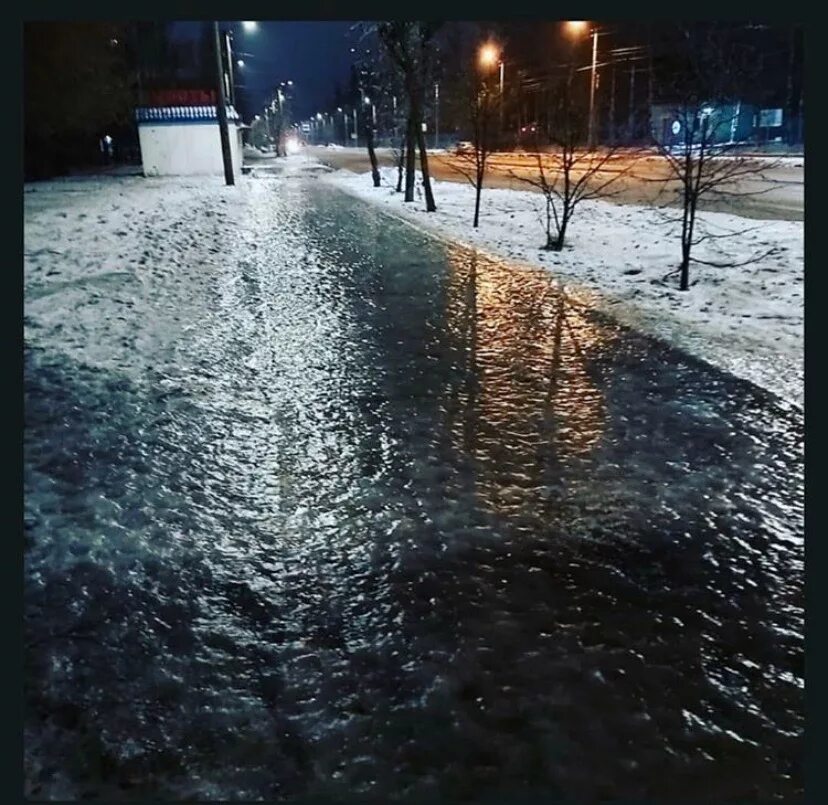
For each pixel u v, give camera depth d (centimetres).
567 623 341
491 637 331
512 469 495
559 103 2389
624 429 557
